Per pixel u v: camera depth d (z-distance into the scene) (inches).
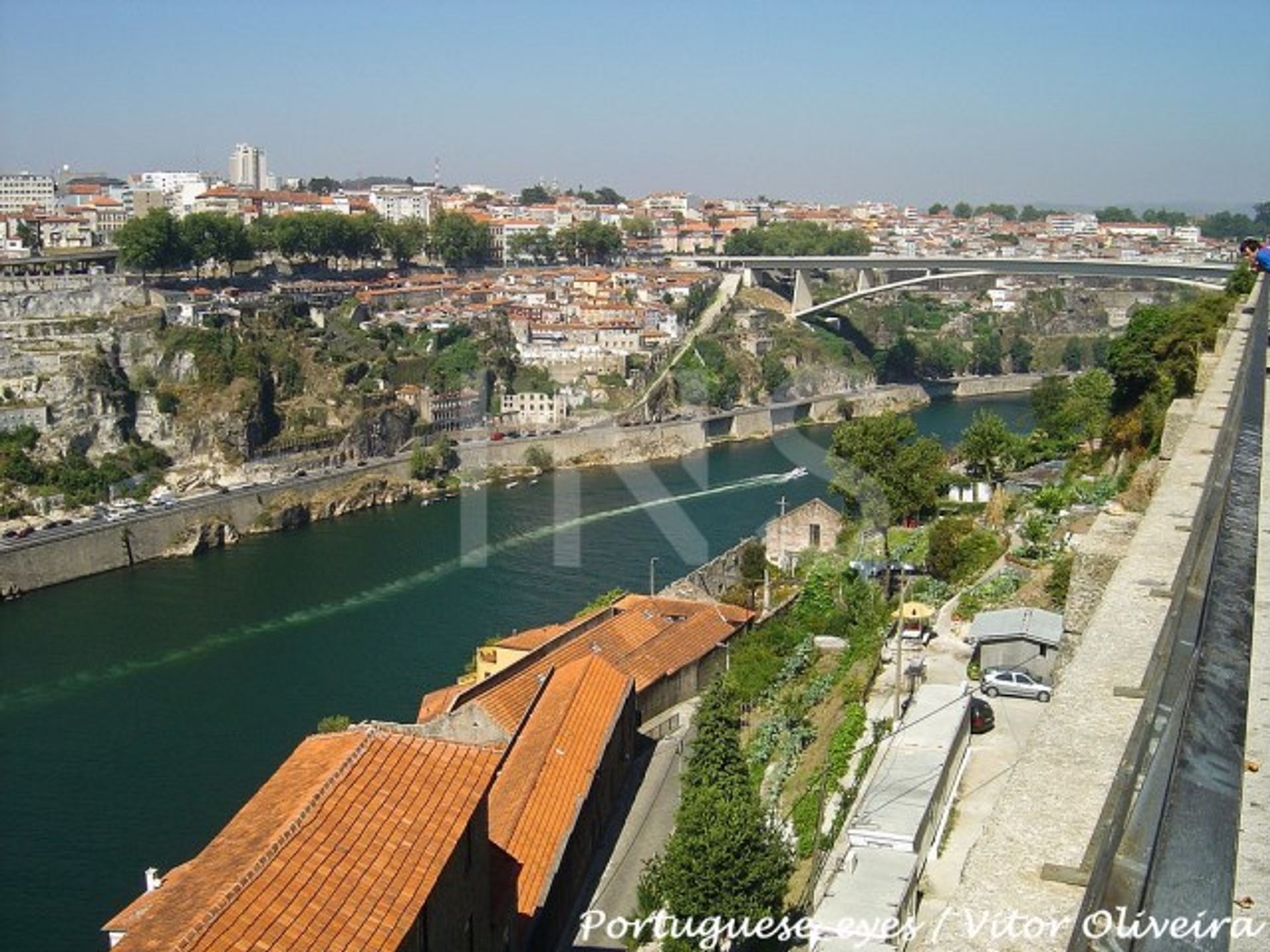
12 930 2598.4
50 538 5797.2
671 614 3088.1
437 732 2321.6
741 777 1830.7
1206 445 1246.9
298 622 4891.7
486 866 1462.8
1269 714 587.5
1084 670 654.5
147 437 7770.7
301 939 1048.2
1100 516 1350.9
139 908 1592.0
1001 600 2452.0
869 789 1533.0
